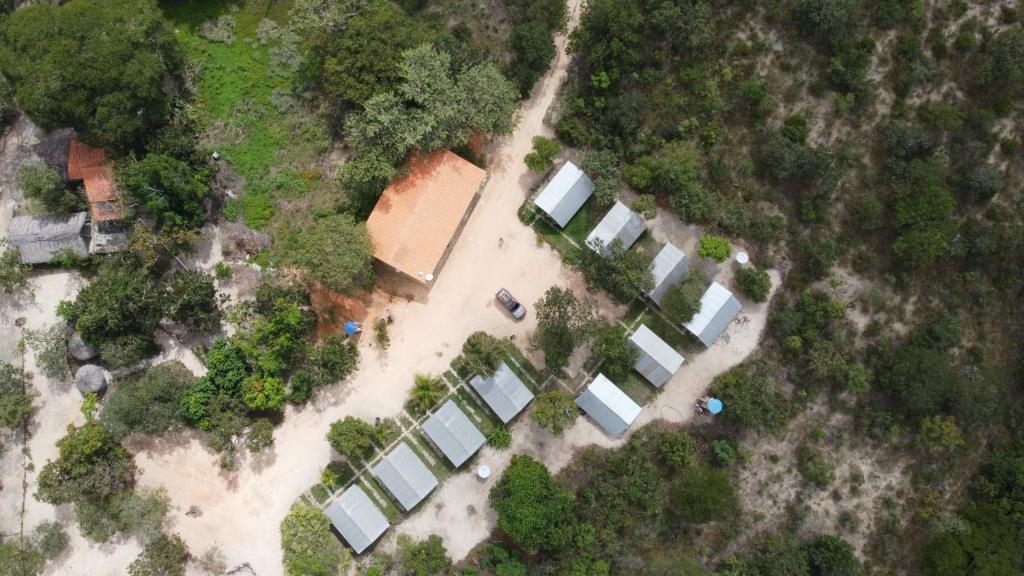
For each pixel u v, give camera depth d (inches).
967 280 2118.6
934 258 2094.0
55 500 1886.1
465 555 2034.9
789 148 2053.4
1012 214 2127.2
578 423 2080.5
